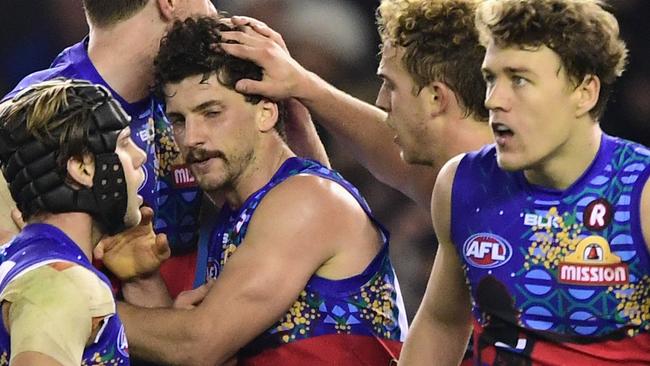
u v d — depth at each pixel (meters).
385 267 13.60
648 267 10.73
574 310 10.95
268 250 12.82
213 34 12.89
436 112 13.46
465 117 13.42
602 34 10.58
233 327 12.78
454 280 12.05
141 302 13.70
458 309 12.27
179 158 14.66
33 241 10.71
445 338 12.41
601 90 10.80
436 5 13.38
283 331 13.04
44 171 10.73
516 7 10.50
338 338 13.08
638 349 10.94
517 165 10.76
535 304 11.12
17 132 10.73
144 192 14.16
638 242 10.69
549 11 10.47
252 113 13.09
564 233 10.97
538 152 10.69
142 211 13.47
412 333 12.51
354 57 23.86
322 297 13.05
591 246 10.86
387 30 13.63
